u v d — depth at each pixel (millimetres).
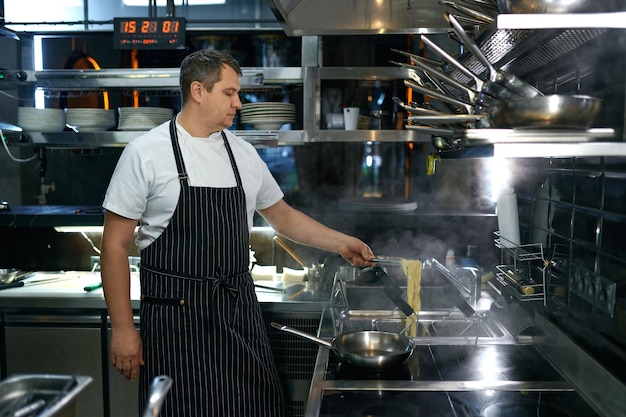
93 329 2709
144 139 1975
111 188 1941
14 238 3295
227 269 2020
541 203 2125
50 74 2854
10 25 3154
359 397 1531
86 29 3160
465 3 1657
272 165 3213
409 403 1492
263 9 3156
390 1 2189
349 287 2697
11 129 2809
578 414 1427
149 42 2744
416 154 3117
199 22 3072
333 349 1799
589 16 1194
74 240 3289
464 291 2545
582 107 1176
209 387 1980
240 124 3076
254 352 2068
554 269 1969
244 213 2080
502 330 2139
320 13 2217
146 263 2016
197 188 1966
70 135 2887
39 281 3012
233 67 1973
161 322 1973
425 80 1985
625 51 1360
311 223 2367
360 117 2922
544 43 1493
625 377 1424
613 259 1518
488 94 1442
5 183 3355
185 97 1990
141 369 2027
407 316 2293
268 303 2648
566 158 1877
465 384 1613
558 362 1761
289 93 3152
